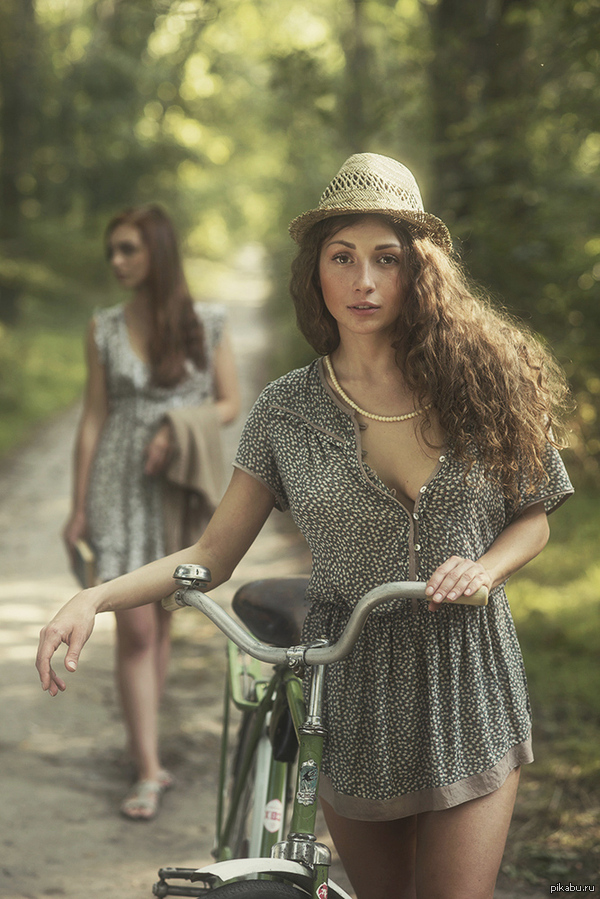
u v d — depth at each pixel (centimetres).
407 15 2073
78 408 2323
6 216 3431
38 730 631
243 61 3656
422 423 268
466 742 269
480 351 269
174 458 528
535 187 1053
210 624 870
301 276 284
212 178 6556
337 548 274
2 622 865
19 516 1298
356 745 275
